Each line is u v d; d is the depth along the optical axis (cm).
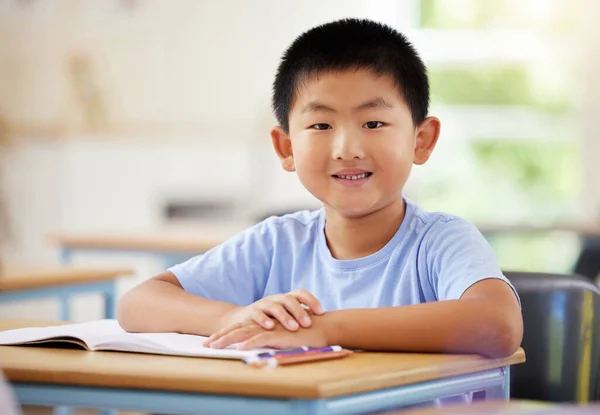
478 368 126
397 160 153
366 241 161
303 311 131
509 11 593
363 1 596
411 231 161
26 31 621
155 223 605
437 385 119
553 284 174
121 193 612
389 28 159
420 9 603
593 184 573
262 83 600
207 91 605
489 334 127
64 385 116
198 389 108
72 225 615
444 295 147
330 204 155
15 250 620
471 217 601
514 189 601
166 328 146
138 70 611
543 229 445
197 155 605
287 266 171
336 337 129
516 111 598
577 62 580
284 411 104
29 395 118
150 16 610
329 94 151
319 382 103
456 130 603
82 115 616
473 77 601
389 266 159
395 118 153
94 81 615
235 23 602
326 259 165
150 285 157
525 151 598
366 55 151
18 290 254
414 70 159
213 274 171
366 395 109
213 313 143
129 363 118
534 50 589
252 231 177
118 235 407
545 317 173
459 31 599
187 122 607
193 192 602
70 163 616
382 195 154
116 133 612
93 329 142
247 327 130
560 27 582
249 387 105
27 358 123
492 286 137
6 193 620
